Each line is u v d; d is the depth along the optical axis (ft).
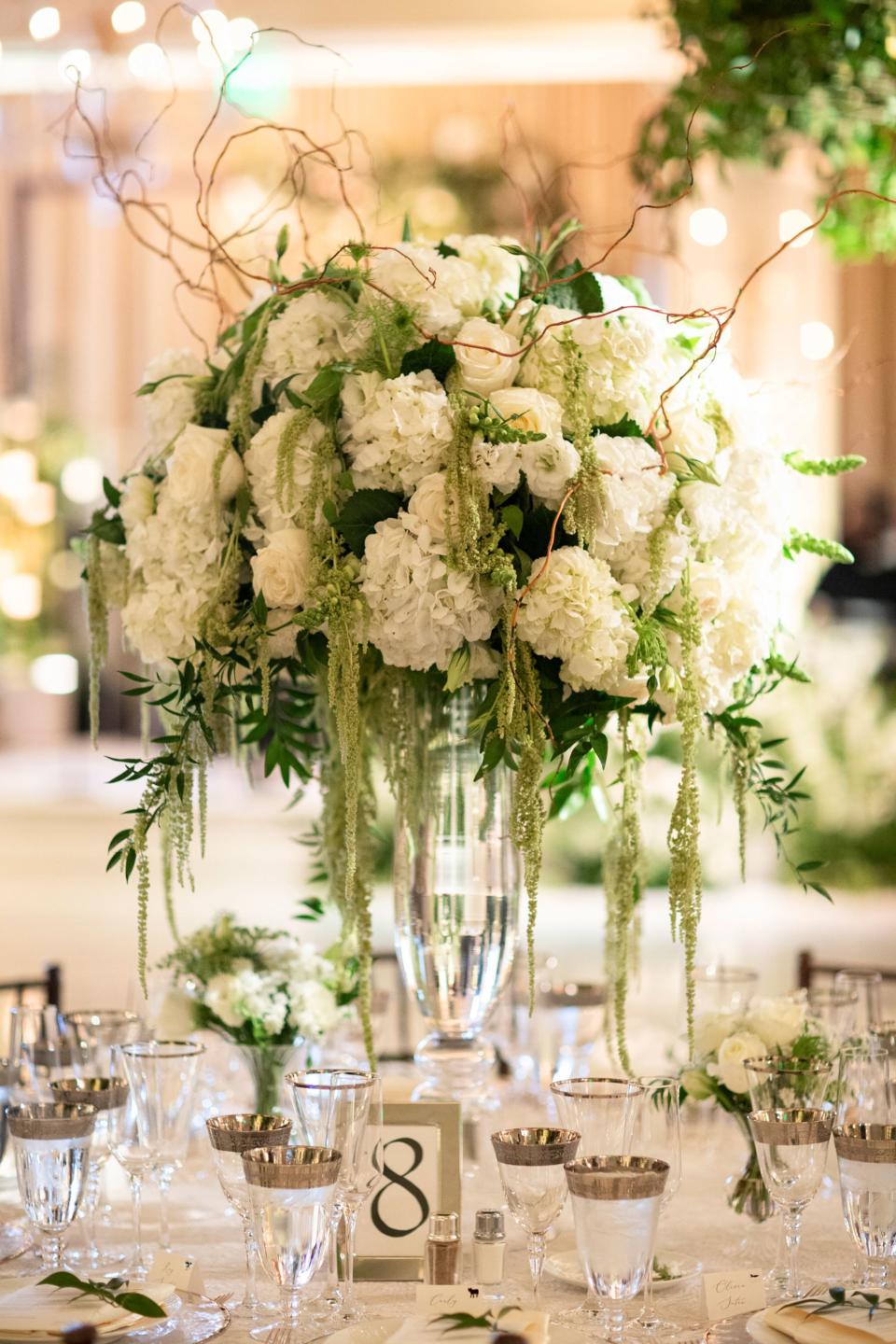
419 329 6.08
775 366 36.78
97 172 7.46
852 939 24.85
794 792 6.81
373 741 7.14
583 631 5.64
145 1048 5.97
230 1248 6.15
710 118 11.11
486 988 6.57
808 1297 4.86
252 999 7.23
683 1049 7.67
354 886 6.11
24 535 45.80
